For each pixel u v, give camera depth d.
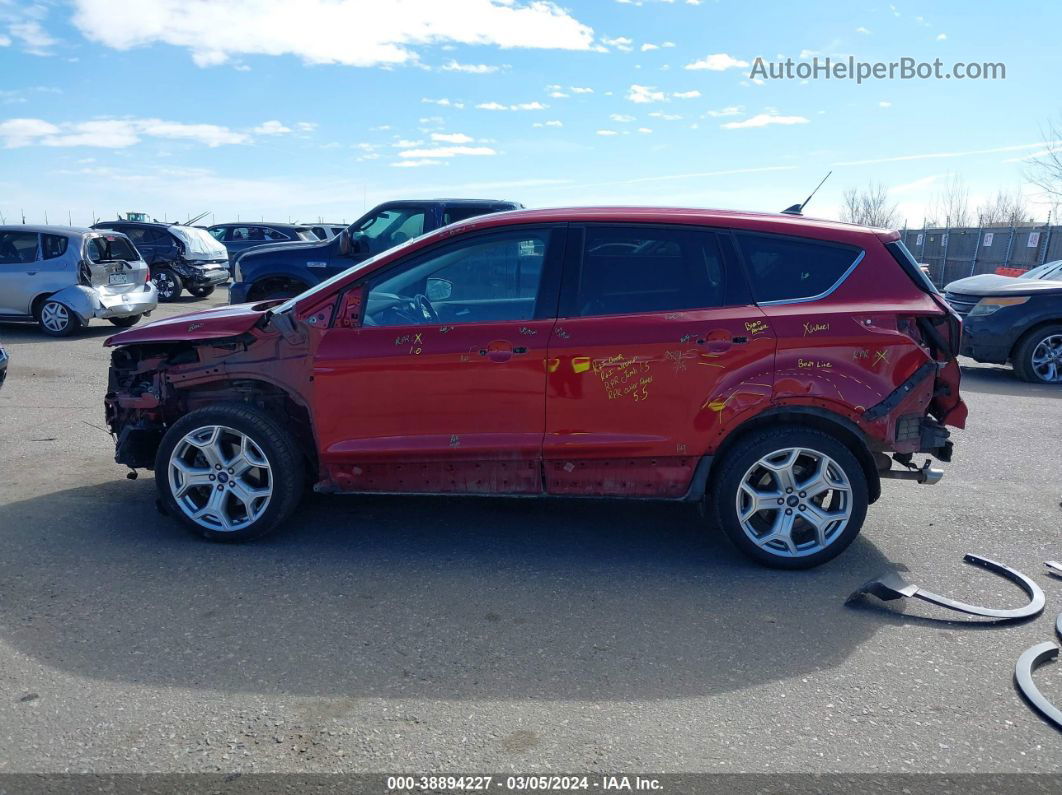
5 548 4.59
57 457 6.43
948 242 24.88
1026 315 10.50
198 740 2.96
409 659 3.54
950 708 3.25
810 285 4.49
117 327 14.63
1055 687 3.40
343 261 10.96
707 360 4.35
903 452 4.47
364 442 4.54
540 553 4.73
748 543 4.50
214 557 4.57
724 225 4.54
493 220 4.62
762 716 3.17
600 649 3.66
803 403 4.36
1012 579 4.48
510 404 4.43
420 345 4.45
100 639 3.64
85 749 2.90
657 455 4.45
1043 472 6.57
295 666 3.46
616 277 4.50
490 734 3.03
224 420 4.59
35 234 13.05
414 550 4.73
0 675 3.34
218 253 20.88
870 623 3.95
